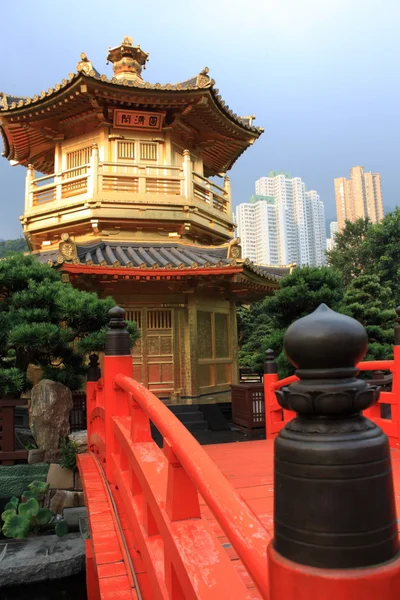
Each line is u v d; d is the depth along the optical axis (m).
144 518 2.90
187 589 1.84
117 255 12.53
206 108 14.02
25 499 7.96
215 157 17.97
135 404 3.60
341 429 1.09
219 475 1.75
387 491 1.07
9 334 7.70
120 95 13.20
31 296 8.11
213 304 14.31
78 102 13.65
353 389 1.07
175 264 12.04
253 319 27.16
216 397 13.65
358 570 1.01
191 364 13.04
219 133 15.88
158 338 13.11
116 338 5.09
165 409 2.64
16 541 7.34
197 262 12.28
